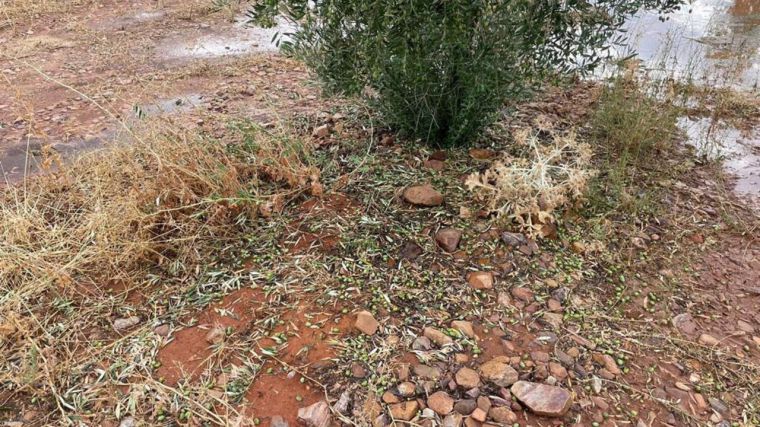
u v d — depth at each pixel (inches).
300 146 126.0
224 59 204.4
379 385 81.5
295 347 87.0
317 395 80.0
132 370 84.0
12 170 137.5
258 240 108.0
